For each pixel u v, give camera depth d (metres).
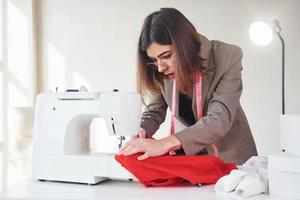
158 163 1.22
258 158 1.35
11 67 3.98
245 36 3.41
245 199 1.05
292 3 3.29
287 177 1.06
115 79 3.80
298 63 3.28
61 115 1.38
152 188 1.22
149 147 1.24
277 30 3.31
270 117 3.36
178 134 1.38
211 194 1.12
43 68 3.99
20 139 3.56
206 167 1.25
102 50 3.82
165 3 3.63
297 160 1.03
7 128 4.00
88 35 3.86
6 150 3.99
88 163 1.30
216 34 3.48
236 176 1.10
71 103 1.37
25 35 3.94
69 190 1.21
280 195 1.07
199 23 3.52
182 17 1.59
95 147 3.73
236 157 2.04
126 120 1.31
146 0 3.68
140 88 1.79
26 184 1.32
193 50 1.59
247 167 1.25
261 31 2.64
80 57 3.89
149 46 1.60
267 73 3.35
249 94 3.40
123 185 1.28
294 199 1.05
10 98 3.99
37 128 1.40
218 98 1.60
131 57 3.75
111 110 1.31
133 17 3.73
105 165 1.28
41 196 1.12
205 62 1.72
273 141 3.35
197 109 1.81
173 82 1.84
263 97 3.37
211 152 2.05
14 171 3.97
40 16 3.98
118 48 3.78
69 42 3.92
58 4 3.94
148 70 1.76
